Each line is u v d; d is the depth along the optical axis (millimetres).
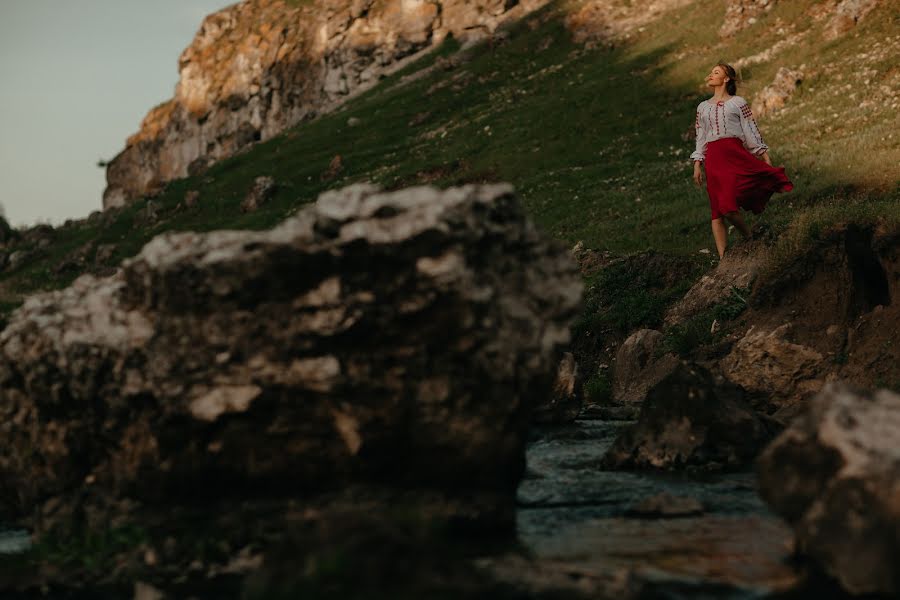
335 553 3881
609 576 4164
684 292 15656
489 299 4910
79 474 5590
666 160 32969
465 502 5180
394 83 70250
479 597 3766
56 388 5434
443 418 5043
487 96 53969
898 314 9758
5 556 5383
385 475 5188
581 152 37781
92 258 53812
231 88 96625
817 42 35062
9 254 61125
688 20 48094
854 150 21500
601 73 46531
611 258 20469
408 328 4965
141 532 5086
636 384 13305
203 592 4543
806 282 11625
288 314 4992
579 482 7074
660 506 5859
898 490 3941
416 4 78938
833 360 10195
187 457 5125
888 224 10773
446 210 4844
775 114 30062
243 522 5070
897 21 32562
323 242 4902
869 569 3947
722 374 11133
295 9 96312
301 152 56562
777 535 5152
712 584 4227
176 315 5145
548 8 64125
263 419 5074
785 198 19109
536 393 5301
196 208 53656
